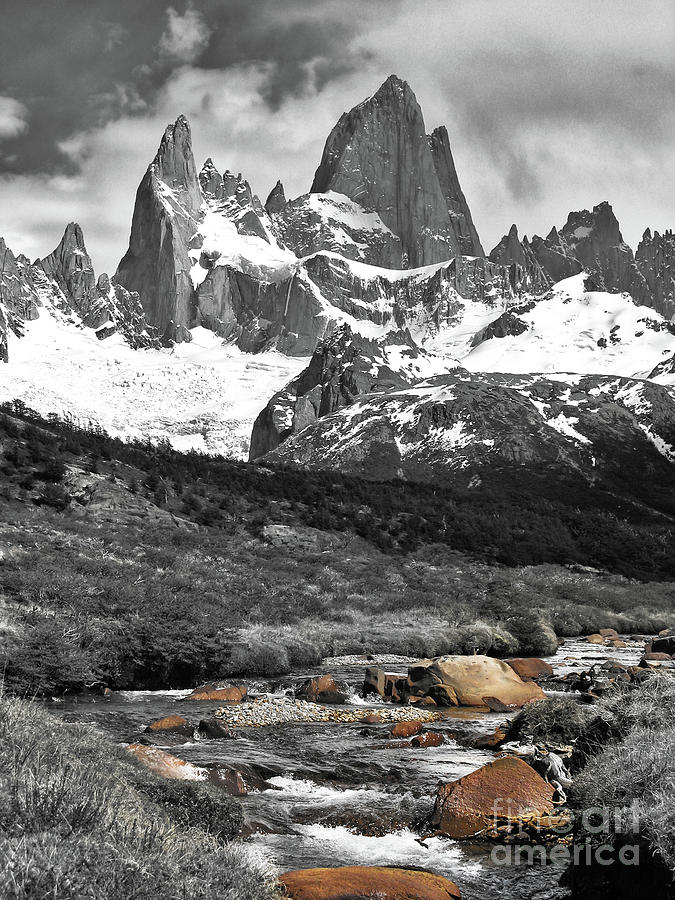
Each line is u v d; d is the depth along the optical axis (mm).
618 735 11133
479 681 20266
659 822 7812
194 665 23172
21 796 6645
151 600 27547
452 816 10078
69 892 5672
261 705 18703
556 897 8141
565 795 10430
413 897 7570
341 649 30234
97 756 9047
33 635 20656
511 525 90938
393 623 36469
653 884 7555
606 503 153625
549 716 13961
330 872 7852
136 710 18000
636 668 20297
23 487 51906
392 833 10023
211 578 40500
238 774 11633
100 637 21938
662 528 133000
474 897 8102
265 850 9102
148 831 6852
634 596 65875
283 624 32469
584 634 46219
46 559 33469
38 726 9148
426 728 16516
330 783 12320
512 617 38969
